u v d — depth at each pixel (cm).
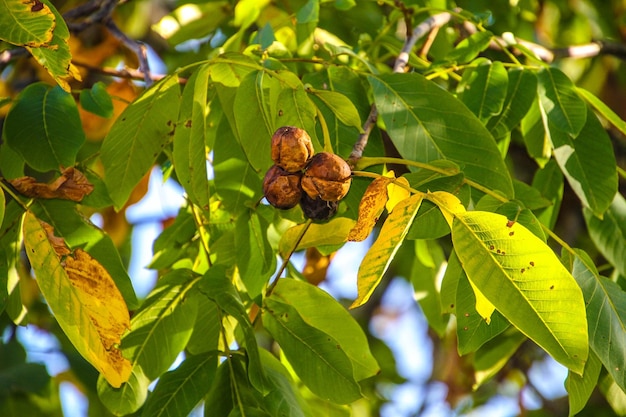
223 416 187
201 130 187
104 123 257
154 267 218
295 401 190
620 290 183
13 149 204
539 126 215
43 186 200
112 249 199
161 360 197
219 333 201
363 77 208
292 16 232
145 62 230
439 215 187
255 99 189
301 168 179
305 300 196
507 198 187
